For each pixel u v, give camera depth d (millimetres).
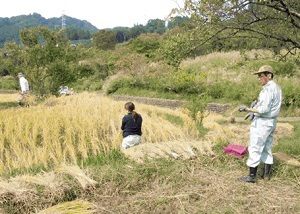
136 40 47281
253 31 7172
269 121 5910
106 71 43250
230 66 26391
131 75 31359
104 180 6109
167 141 8844
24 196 5438
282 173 6492
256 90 20109
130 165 6770
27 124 9797
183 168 6582
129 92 29438
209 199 5449
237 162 7031
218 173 6457
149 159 7059
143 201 5438
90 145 8695
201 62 29656
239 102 20656
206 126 12586
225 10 6398
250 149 6066
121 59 35062
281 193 5656
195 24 6895
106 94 31953
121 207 5340
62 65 21516
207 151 7484
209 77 24984
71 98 19016
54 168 6945
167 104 24656
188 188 5852
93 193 5816
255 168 6051
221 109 20656
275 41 7539
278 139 9750
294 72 21359
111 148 8578
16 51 22188
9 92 37344
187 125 11195
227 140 8562
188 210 5137
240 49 8023
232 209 5109
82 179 5945
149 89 28250
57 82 21953
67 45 22859
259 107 5852
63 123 10461
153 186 6090
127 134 8383
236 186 5859
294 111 17688
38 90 21781
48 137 8664
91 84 39875
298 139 9453
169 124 10938
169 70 28484
